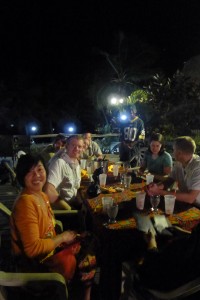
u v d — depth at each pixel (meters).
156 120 11.07
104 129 13.12
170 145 8.98
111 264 2.42
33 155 2.35
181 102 10.93
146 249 2.26
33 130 28.84
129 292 2.37
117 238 2.39
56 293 2.00
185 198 3.04
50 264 2.25
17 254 2.20
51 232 2.39
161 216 2.57
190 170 3.18
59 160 3.51
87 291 2.47
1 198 5.51
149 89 11.74
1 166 6.58
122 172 4.30
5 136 9.87
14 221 2.16
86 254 2.45
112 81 22.12
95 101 24.83
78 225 3.17
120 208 2.87
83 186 3.79
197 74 12.38
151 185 3.21
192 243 2.00
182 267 2.02
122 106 12.20
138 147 7.10
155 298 1.97
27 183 2.29
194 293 1.97
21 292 2.05
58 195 3.37
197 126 10.85
